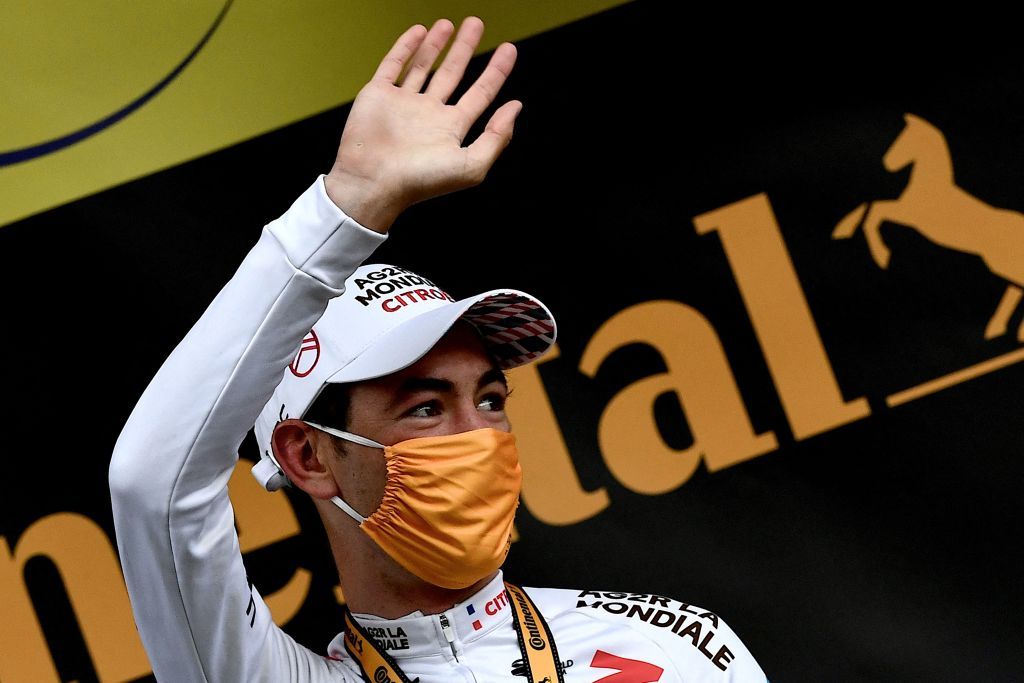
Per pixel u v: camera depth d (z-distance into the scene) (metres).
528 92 12.84
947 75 12.54
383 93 6.80
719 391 12.65
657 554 12.53
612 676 8.29
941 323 12.45
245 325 6.48
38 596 12.47
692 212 12.73
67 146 12.49
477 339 8.45
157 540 6.65
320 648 12.64
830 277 12.59
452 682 8.09
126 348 12.59
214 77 12.57
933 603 12.16
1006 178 12.42
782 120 12.68
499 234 12.88
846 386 12.52
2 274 12.58
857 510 12.38
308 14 12.56
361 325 8.33
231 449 6.67
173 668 7.28
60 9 12.44
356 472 8.12
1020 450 12.23
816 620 12.29
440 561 7.90
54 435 12.57
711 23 12.75
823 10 12.69
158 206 12.59
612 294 12.76
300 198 6.71
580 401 12.73
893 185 12.56
